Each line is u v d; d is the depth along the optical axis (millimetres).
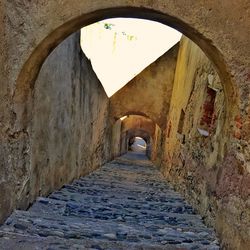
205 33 2545
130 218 3459
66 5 2564
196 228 3174
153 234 2807
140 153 24078
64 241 2297
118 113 9297
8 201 2617
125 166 10867
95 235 2594
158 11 2574
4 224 2504
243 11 2520
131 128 16375
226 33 2533
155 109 8945
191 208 4309
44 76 3428
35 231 2451
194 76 5492
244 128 2381
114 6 2562
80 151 6113
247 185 2232
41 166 3590
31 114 3027
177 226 3230
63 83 4379
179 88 7277
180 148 6004
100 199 4320
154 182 7184
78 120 5688
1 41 2254
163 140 9281
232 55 2525
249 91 2439
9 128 2531
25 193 3061
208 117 4422
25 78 2666
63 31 2666
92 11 2572
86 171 7012
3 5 2248
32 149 3184
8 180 2584
